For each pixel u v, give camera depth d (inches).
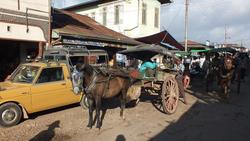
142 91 526.6
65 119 400.2
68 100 430.9
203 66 830.5
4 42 611.8
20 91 371.6
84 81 358.3
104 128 364.5
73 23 875.4
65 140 317.7
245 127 378.9
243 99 600.4
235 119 422.6
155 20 1277.1
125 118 412.8
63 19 887.1
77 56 508.4
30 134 335.0
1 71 610.5
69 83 428.1
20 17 571.5
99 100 367.2
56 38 656.4
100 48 850.1
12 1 556.1
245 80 1008.9
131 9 1186.0
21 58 637.3
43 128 358.6
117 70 419.8
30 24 591.5
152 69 456.1
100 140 319.6
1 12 535.8
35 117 408.5
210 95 633.6
